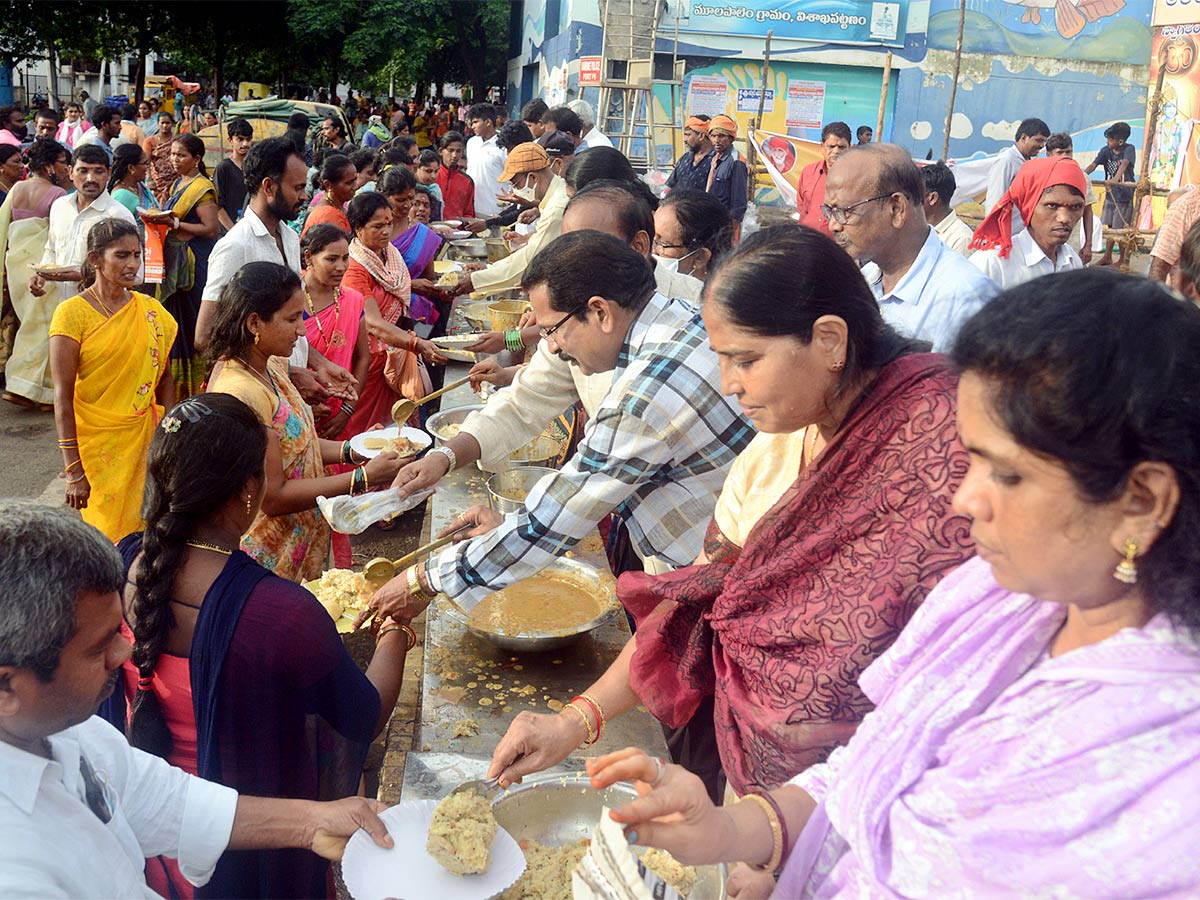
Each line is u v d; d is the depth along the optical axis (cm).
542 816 171
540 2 1908
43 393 651
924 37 1435
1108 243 964
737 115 1464
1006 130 1471
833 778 122
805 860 119
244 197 771
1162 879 77
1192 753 79
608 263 202
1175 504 78
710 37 1424
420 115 2120
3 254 652
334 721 189
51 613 116
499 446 279
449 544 242
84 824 127
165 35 2406
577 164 389
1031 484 81
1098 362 76
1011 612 99
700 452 197
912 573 129
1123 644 84
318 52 2509
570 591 252
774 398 137
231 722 177
